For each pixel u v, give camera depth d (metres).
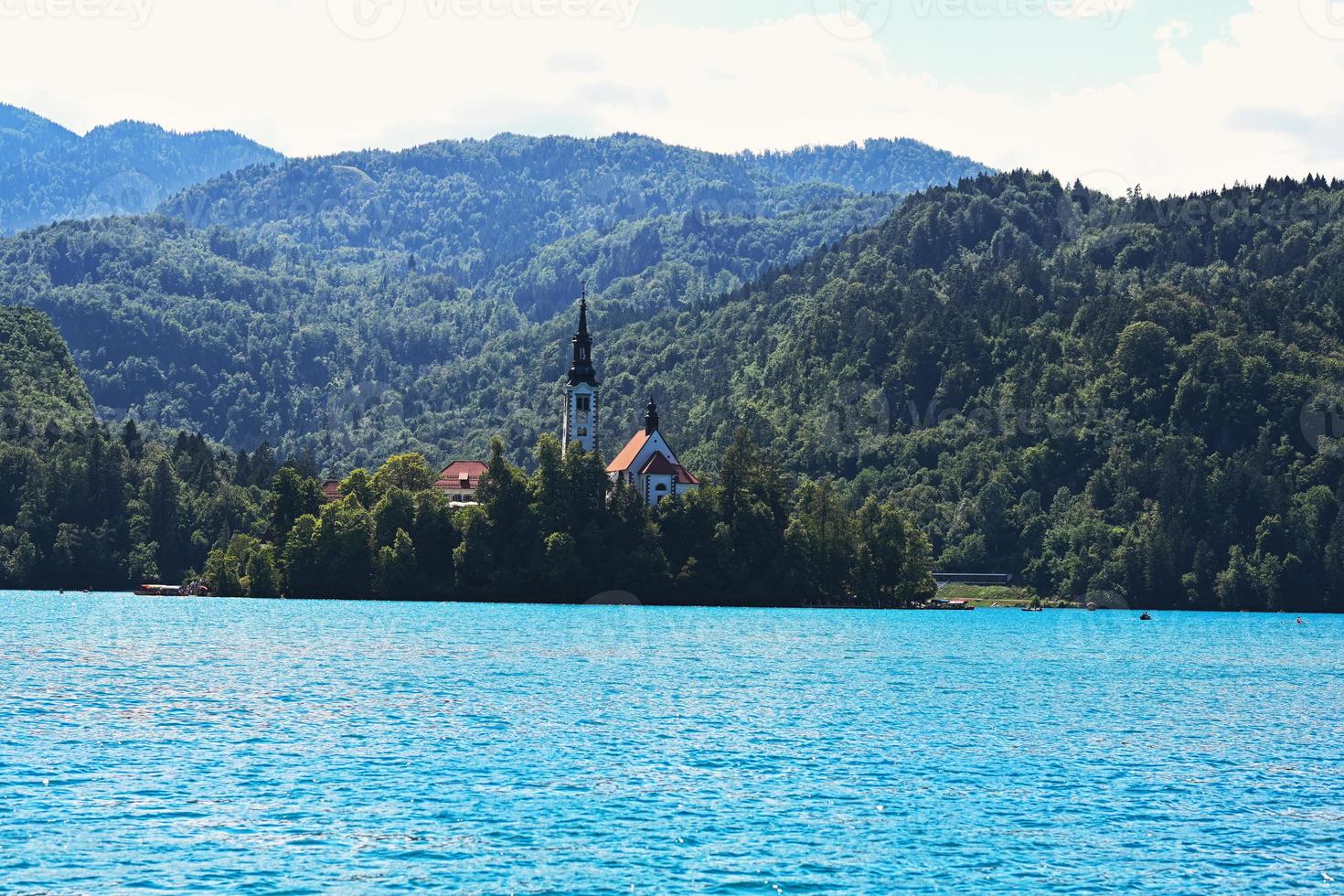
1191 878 66.94
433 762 89.44
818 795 81.88
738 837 72.19
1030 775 89.81
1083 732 109.38
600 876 65.12
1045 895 64.00
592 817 75.38
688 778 86.00
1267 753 100.94
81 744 92.94
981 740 103.81
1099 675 160.75
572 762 90.50
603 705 118.12
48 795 77.81
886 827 74.75
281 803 77.12
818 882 64.94
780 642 197.62
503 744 96.38
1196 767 94.38
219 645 169.50
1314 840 73.88
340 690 124.50
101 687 124.31
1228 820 78.12
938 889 64.56
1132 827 76.19
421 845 69.44
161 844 68.50
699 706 119.25
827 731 105.81
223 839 69.56
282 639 180.62
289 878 63.88
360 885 63.16
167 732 98.31
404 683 131.12
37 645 166.75
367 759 89.94
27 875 63.44
